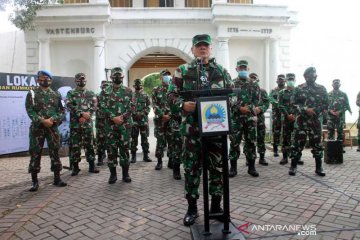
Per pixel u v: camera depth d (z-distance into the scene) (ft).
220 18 50.72
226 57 52.19
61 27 49.83
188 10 52.65
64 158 29.99
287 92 23.91
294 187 17.33
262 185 17.90
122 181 19.80
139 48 52.26
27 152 31.96
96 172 22.66
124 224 12.79
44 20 48.73
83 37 50.34
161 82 22.74
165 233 11.84
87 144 22.44
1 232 12.18
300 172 21.01
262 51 55.93
